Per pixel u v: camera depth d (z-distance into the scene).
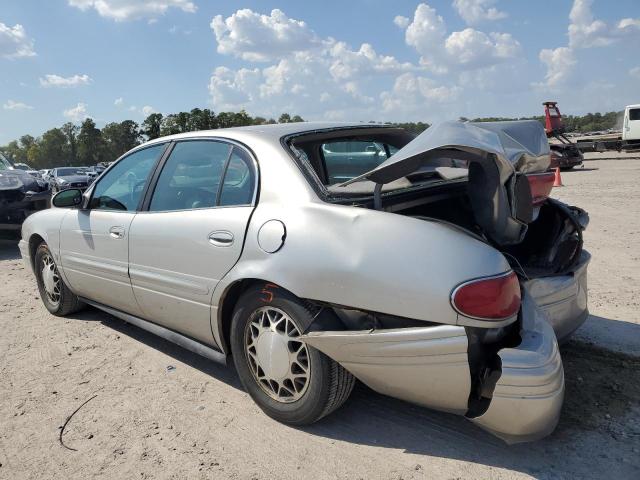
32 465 2.80
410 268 2.45
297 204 2.89
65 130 124.88
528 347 2.38
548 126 22.50
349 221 2.67
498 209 2.75
